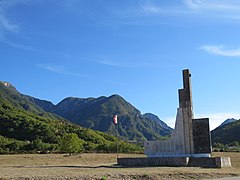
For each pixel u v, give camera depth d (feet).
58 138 383.65
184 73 128.67
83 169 98.37
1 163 142.31
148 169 97.45
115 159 174.91
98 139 404.77
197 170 95.35
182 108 127.65
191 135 124.77
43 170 93.91
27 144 329.52
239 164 126.82
